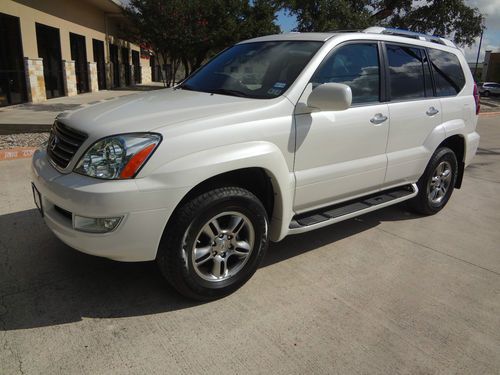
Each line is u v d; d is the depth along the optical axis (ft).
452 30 59.41
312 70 11.33
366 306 10.34
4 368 7.80
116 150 8.67
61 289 10.41
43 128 29.66
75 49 63.05
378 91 13.26
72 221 8.92
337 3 50.34
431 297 10.90
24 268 11.27
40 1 50.55
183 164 8.90
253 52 13.25
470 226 16.06
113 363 8.06
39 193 10.07
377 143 13.16
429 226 15.84
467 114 16.88
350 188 12.74
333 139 11.69
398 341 9.12
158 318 9.50
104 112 10.17
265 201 11.20
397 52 14.08
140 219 8.67
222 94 11.78
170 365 8.09
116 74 83.51
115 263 11.71
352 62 12.50
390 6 57.88
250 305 10.16
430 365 8.46
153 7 52.90
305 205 11.73
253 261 10.66
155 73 119.44
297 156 10.96
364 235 14.69
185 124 9.23
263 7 55.06
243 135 9.80
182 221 9.16
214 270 10.10
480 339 9.32
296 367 8.20
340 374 8.09
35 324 9.09
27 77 48.06
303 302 10.39
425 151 15.03
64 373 7.76
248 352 8.54
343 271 12.03
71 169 9.11
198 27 52.60
